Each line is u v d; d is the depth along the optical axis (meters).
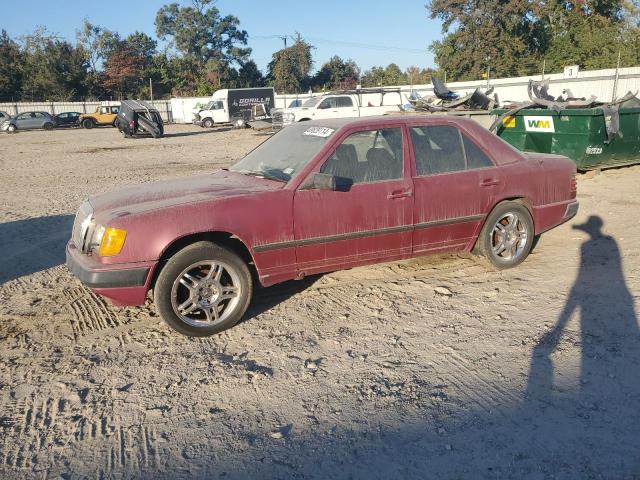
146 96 66.69
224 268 4.28
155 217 4.03
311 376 3.69
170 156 18.94
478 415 3.20
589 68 39.06
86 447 3.02
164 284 4.07
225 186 4.63
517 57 42.31
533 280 5.26
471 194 5.10
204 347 4.16
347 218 4.59
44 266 6.25
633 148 10.29
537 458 2.83
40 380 3.72
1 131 38.34
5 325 4.62
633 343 3.95
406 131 4.96
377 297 5.00
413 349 4.02
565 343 4.00
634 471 2.72
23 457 2.94
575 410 3.22
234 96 37.47
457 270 5.61
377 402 3.37
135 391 3.57
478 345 4.04
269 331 4.39
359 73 75.12
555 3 40.72
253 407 3.36
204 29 80.81
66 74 61.19
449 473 2.75
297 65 71.62
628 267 5.48
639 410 3.20
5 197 10.96
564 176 5.68
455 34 42.25
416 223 4.89
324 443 3.00
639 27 40.75
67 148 23.36
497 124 10.93
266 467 2.83
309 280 5.45
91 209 4.43
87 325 4.60
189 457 2.92
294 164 4.70
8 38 60.97
